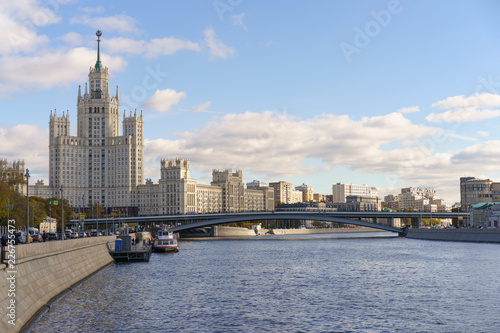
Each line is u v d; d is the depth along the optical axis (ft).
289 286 303.48
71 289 274.77
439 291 280.31
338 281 325.62
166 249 613.11
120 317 212.64
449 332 192.54
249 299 258.16
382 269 392.68
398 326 201.26
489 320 209.97
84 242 349.20
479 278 329.11
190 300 254.06
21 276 201.36
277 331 193.47
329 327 199.62
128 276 346.95
